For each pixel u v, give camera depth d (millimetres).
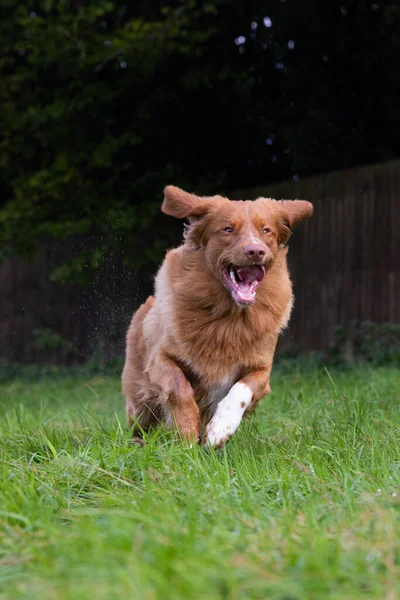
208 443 5516
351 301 13359
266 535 3285
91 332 15922
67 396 11617
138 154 15711
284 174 16438
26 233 14719
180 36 13992
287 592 2715
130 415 6668
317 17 14266
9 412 9219
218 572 2828
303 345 14164
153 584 2820
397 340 12281
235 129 15883
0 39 15680
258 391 5895
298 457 4918
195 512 3609
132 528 3340
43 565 3037
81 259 14742
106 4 13758
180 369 5891
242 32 15094
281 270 6043
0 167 16188
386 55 14422
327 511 3719
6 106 15031
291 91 15281
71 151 14797
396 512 3594
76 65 13945
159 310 6090
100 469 4418
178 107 15406
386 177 12797
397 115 14906
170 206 5984
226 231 5715
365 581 2840
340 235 13516
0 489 4008
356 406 6438
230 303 5754
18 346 19031
